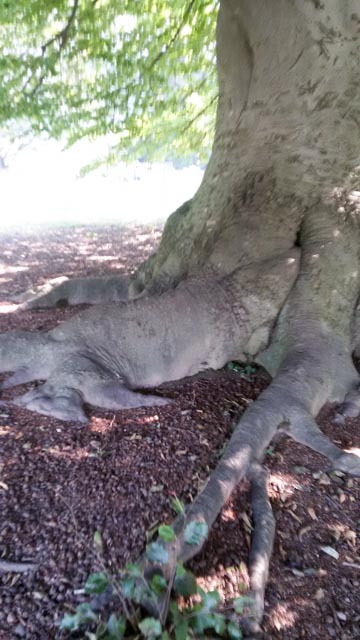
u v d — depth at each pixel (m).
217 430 3.67
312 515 3.01
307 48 4.74
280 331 4.59
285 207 5.01
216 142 5.72
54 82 8.84
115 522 2.75
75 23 8.12
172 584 2.27
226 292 4.60
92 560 2.50
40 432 3.48
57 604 2.27
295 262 4.73
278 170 5.05
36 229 14.89
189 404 3.98
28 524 2.70
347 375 4.27
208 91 10.14
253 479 3.18
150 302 4.35
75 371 3.84
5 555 2.50
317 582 2.58
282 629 2.32
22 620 2.19
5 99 8.59
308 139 4.95
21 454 3.25
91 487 3.00
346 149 4.92
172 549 2.38
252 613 2.28
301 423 3.63
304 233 4.96
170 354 4.20
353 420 3.96
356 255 4.84
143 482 3.07
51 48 8.41
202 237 5.27
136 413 3.79
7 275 8.77
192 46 8.92
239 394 4.23
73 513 2.79
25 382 4.12
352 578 2.62
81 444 3.38
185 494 3.00
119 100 9.30
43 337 4.23
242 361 4.78
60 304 6.65
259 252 4.86
